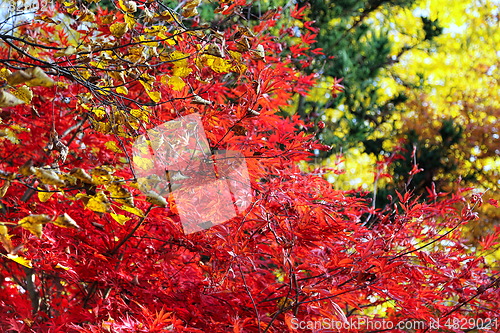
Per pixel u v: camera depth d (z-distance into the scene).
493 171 12.90
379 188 9.87
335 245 3.33
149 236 3.50
